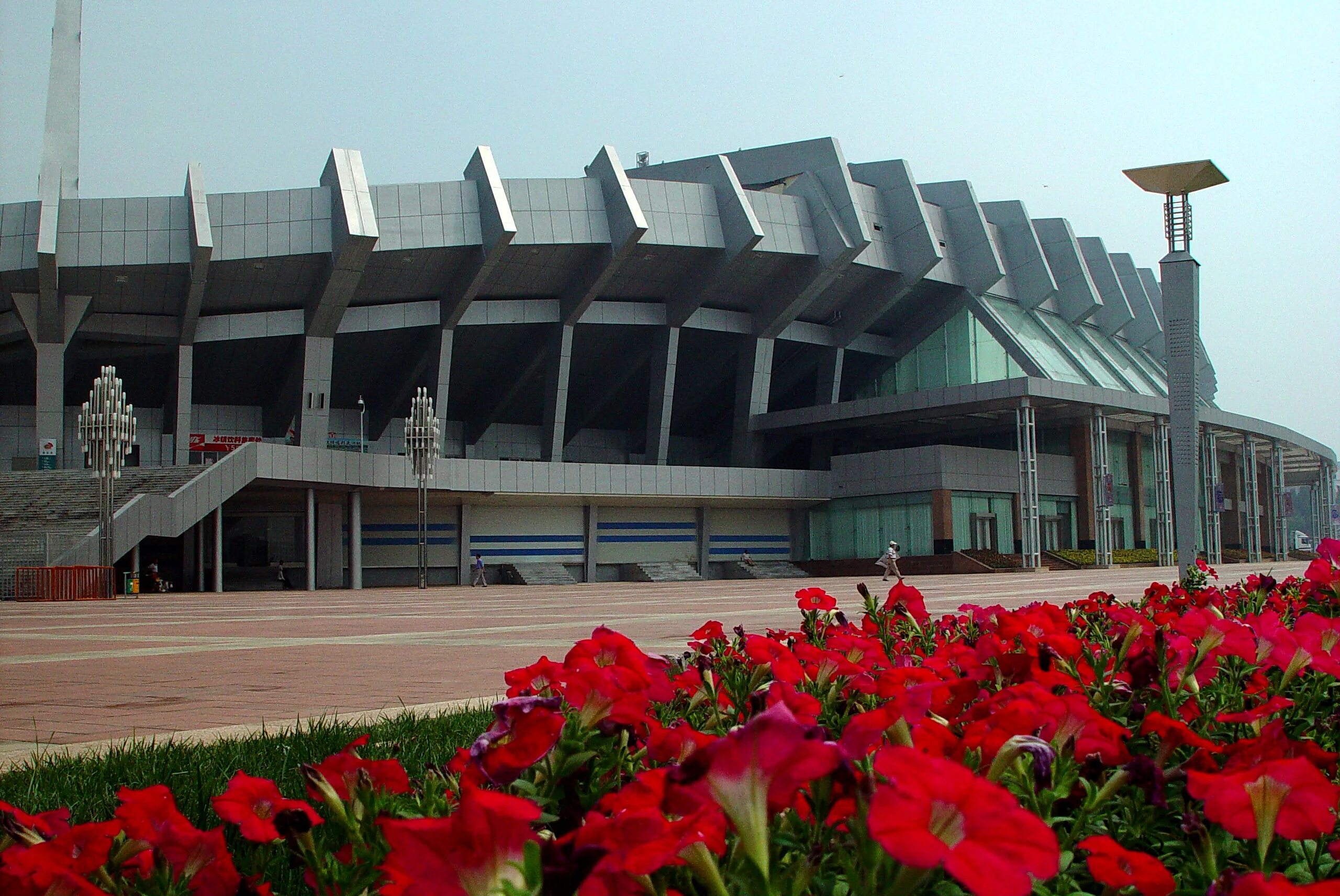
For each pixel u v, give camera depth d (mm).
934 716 2400
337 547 48312
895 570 36750
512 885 1030
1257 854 1703
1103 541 55094
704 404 61469
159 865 1705
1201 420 59656
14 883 1406
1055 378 53500
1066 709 1894
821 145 50438
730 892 1487
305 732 5938
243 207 41531
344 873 1820
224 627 18797
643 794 1461
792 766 1146
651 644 12547
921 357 57938
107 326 43375
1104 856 1373
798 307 51562
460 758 2209
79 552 34656
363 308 46438
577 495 50438
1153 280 73375
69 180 45062
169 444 51531
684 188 47625
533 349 51375
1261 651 2867
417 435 44719
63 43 45656
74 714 7625
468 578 50781
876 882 1292
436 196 43438
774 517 58344
